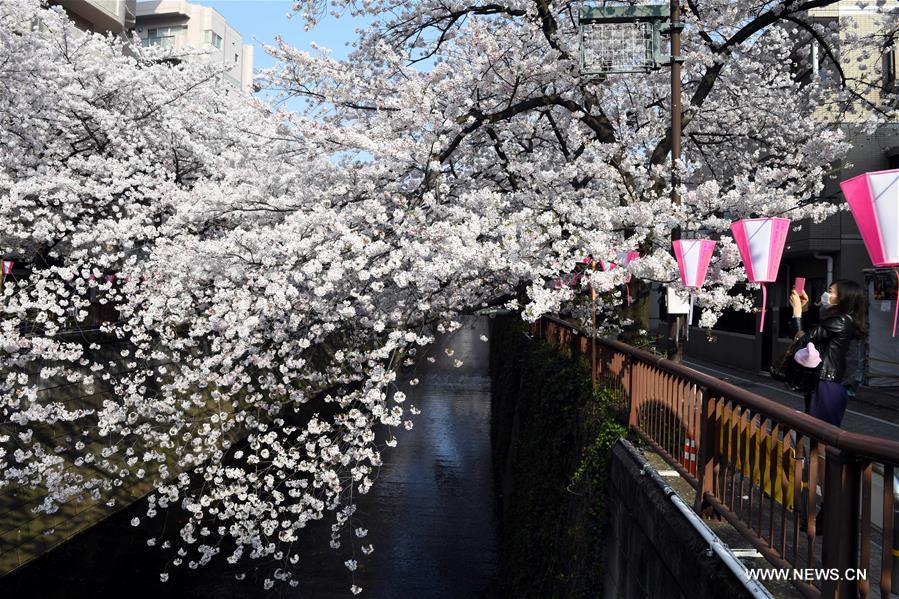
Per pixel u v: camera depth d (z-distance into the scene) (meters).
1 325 7.37
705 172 11.25
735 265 5.88
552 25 7.82
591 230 6.06
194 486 12.07
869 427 8.60
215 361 6.81
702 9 9.02
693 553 3.03
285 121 6.75
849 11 12.95
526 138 9.45
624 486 4.48
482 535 12.11
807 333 4.17
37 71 9.28
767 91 9.48
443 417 21.72
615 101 9.63
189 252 6.49
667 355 5.98
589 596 5.00
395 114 7.10
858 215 2.51
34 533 8.94
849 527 2.24
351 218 6.38
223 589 9.90
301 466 6.50
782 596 2.64
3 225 7.75
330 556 11.20
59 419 9.03
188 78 11.38
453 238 5.69
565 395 7.02
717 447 3.46
